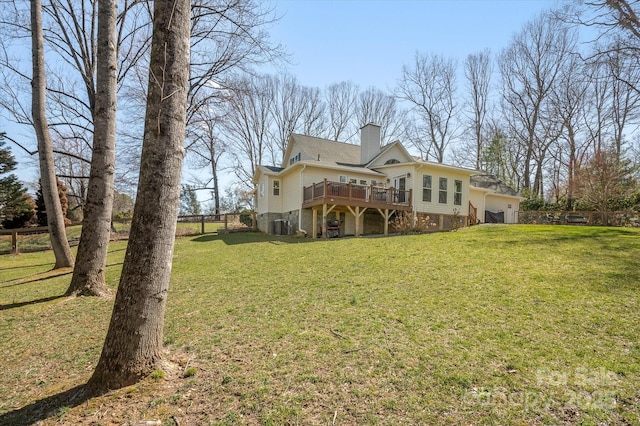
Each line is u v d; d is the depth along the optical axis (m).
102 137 6.04
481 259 7.25
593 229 11.76
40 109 7.58
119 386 2.70
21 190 20.81
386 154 17.72
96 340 4.01
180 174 3.01
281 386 2.73
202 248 12.04
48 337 4.12
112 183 6.25
